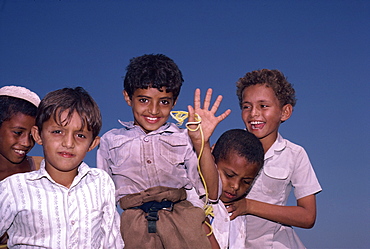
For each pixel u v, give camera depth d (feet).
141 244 8.86
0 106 9.48
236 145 9.77
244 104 11.89
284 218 11.07
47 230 7.97
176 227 8.93
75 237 8.11
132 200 9.31
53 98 8.21
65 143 8.06
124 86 10.45
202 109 8.87
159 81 9.73
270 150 11.73
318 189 11.69
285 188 11.82
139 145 9.76
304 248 12.22
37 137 8.50
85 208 8.30
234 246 10.83
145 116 9.91
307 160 11.87
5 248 8.61
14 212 7.88
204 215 9.09
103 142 10.05
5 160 9.98
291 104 12.26
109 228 8.62
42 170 8.30
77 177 8.41
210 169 9.12
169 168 9.66
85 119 8.21
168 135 9.93
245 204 10.81
